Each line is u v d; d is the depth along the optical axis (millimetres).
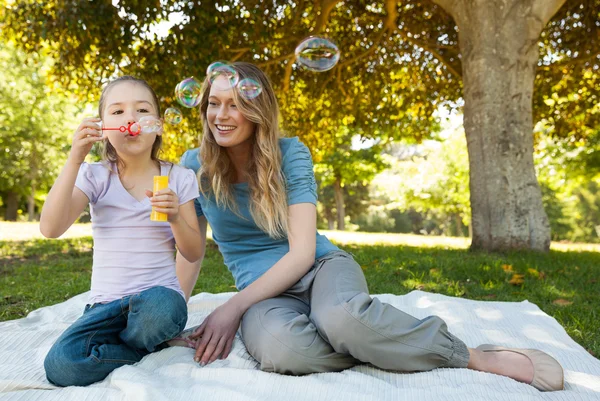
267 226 1778
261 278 1662
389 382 1463
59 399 1321
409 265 3986
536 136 8883
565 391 1412
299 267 1661
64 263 4254
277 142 1804
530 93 5211
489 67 5156
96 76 6293
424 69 7824
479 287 3164
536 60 5277
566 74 7629
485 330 2012
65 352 1434
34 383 1422
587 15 6762
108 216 1629
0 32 6293
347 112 7844
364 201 26484
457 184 19891
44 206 1521
